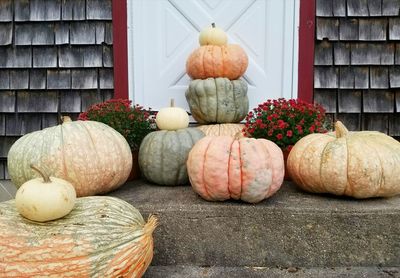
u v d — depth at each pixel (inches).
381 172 79.6
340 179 80.6
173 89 130.6
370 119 126.5
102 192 87.3
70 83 128.0
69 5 126.5
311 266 79.0
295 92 128.1
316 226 78.4
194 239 80.1
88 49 127.4
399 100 125.5
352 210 78.0
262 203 81.7
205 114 115.3
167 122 99.7
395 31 124.4
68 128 83.1
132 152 105.0
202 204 81.4
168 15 128.6
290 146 97.5
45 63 127.4
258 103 130.4
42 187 62.7
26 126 128.2
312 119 100.0
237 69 116.7
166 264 80.7
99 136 84.8
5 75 127.8
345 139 83.8
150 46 129.0
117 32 127.3
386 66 125.3
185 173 96.7
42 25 127.0
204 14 128.6
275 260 79.4
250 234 79.4
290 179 102.1
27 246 59.9
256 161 77.7
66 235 61.3
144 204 81.7
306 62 127.0
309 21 126.0
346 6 125.2
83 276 60.3
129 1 126.7
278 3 127.0
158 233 80.3
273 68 129.1
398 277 74.1
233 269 78.3
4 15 126.6
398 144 86.0
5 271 58.9
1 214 64.1
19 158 81.2
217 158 79.0
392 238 78.4
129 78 128.6
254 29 128.8
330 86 126.4
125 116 104.7
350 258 78.9
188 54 129.5
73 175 79.7
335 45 126.0
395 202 82.9
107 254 61.4
